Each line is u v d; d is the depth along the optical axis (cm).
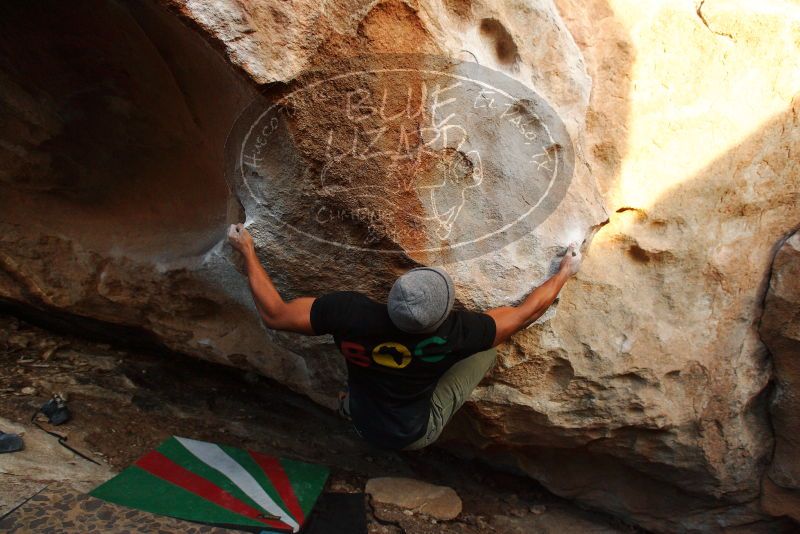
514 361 230
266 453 281
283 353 276
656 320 238
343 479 278
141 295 277
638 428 254
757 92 233
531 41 188
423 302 171
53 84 231
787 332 248
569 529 301
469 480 317
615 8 218
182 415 291
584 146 210
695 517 297
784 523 287
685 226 234
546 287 198
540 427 255
